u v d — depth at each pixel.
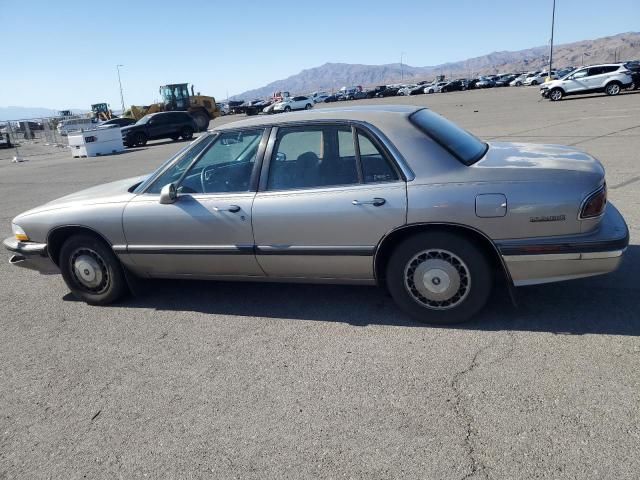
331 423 2.91
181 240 4.38
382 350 3.65
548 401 2.92
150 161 18.83
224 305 4.72
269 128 4.21
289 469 2.59
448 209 3.59
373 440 2.74
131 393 3.41
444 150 3.75
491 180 3.57
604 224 3.64
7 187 14.59
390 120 3.86
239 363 3.67
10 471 2.78
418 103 42.06
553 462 2.47
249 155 4.27
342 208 3.83
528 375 3.18
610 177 8.37
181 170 4.49
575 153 4.02
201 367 3.66
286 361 3.63
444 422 2.83
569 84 29.98
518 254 3.55
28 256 5.02
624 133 13.23
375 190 3.77
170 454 2.79
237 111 67.00
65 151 30.53
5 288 5.79
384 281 4.07
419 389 3.15
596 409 2.81
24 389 3.58
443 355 3.51
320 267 4.04
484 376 3.22
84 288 4.98
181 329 4.31
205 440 2.88
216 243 4.27
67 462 2.81
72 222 4.72
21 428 3.14
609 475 2.36
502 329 3.78
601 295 4.18
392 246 3.92
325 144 4.01
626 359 3.26
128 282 4.81
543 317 3.90
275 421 2.98
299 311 4.44
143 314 4.69
